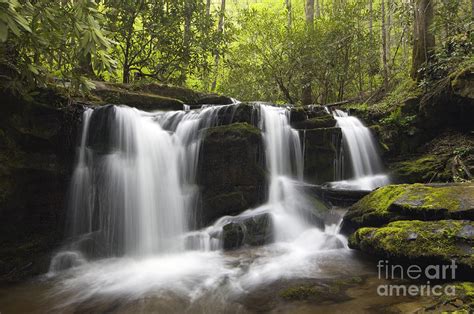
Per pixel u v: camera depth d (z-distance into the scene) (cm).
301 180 649
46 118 471
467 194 382
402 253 341
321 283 348
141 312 307
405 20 961
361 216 459
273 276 376
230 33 976
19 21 286
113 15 792
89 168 498
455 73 714
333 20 997
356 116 812
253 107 611
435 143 757
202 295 339
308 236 505
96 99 598
